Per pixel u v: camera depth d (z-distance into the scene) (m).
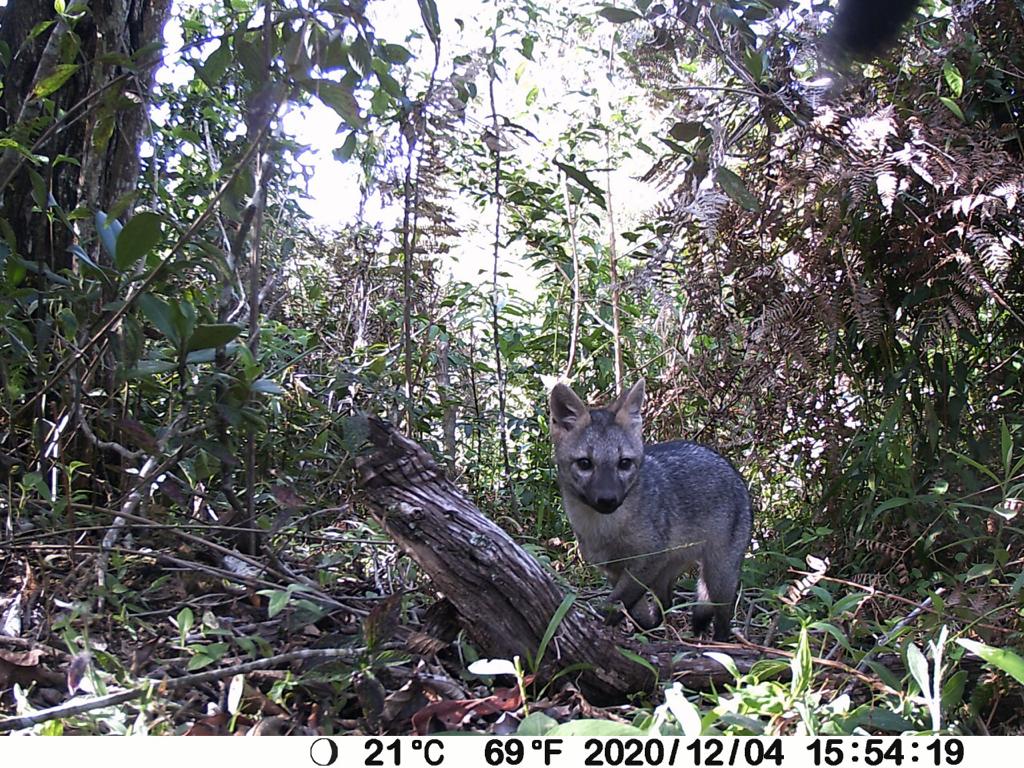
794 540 1.71
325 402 1.55
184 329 1.02
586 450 1.45
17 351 1.10
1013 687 0.91
